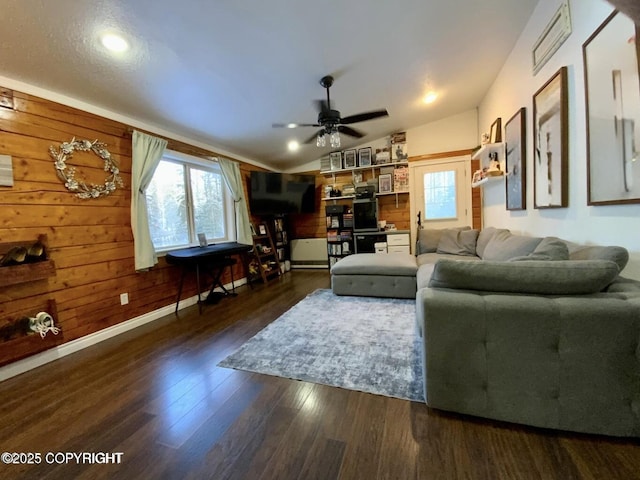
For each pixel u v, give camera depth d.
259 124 3.96
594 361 1.27
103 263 2.84
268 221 5.86
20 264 2.17
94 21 1.84
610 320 1.24
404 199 5.62
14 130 2.23
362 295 3.74
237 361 2.20
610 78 1.62
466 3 2.34
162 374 2.07
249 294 4.26
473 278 1.46
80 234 2.65
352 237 5.72
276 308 3.50
